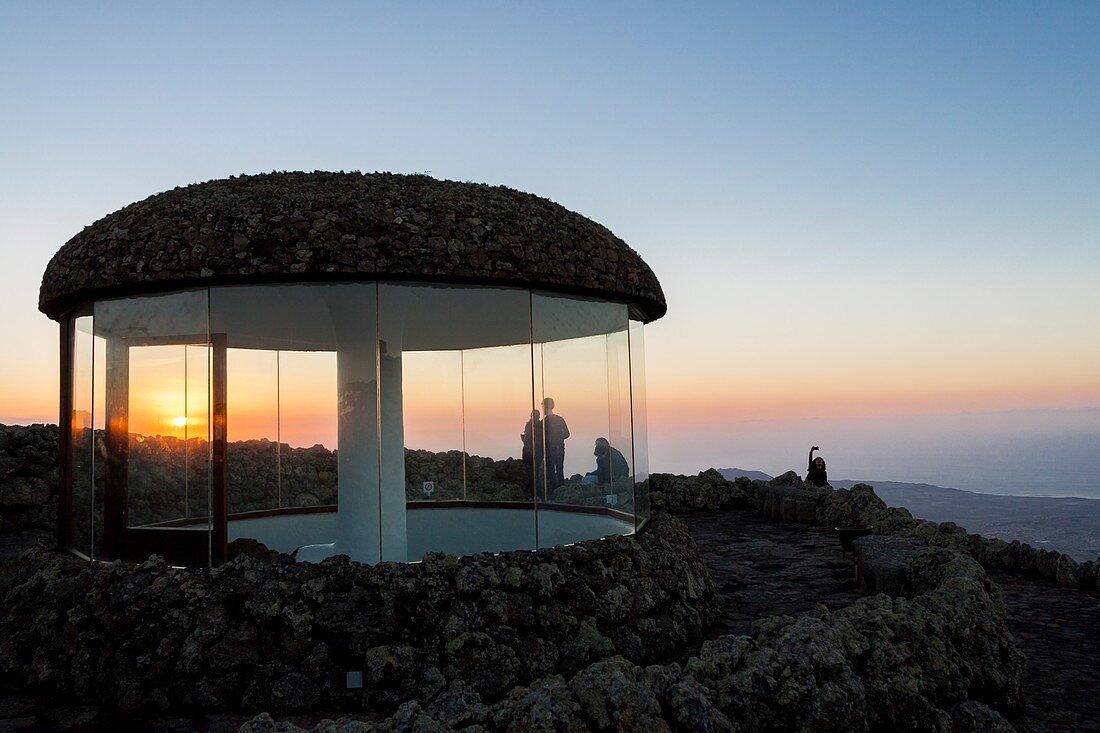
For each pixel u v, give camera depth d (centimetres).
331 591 612
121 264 656
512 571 644
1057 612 824
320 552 775
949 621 575
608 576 699
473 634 601
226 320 680
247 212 652
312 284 659
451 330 825
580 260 733
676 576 762
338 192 685
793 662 462
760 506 1619
